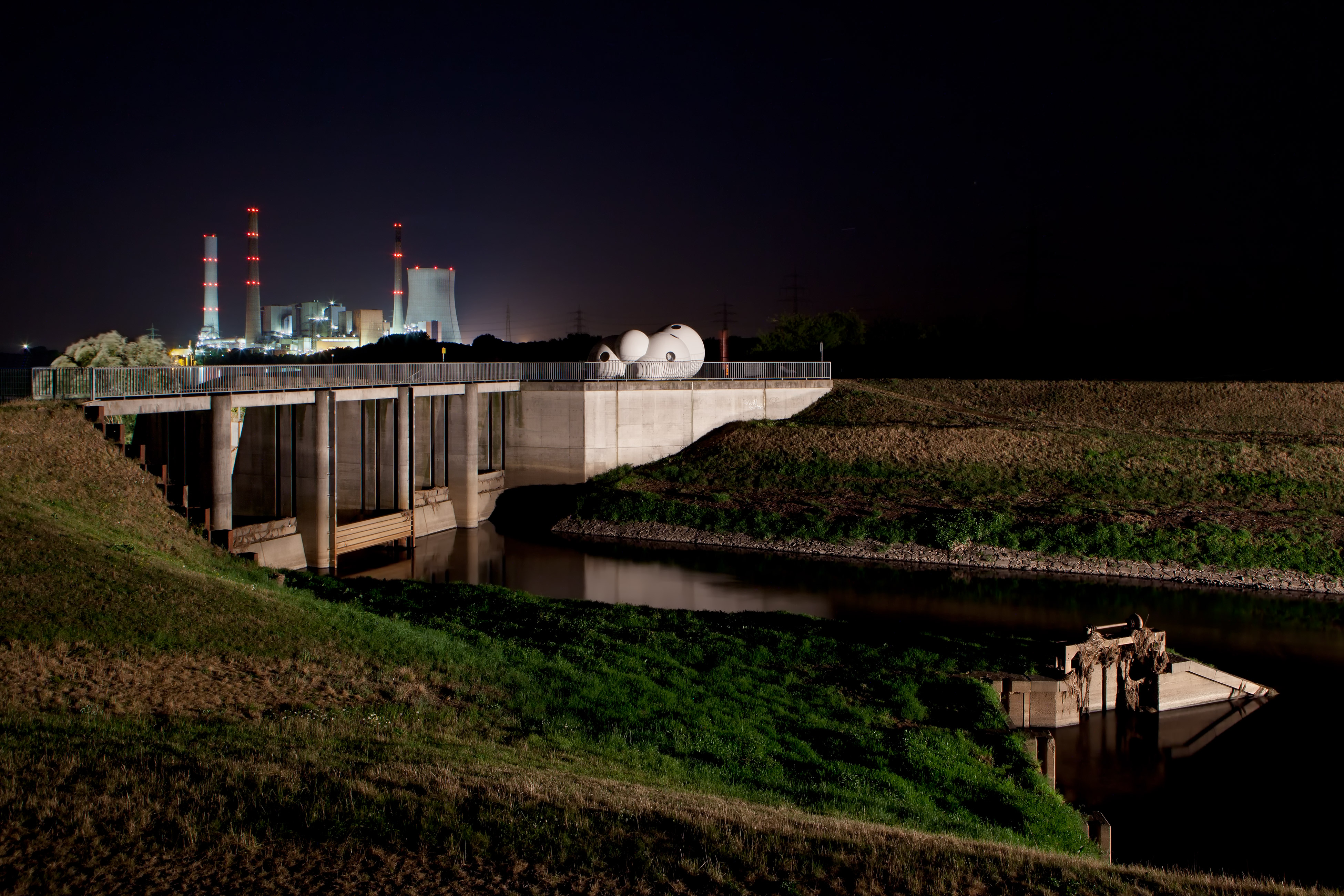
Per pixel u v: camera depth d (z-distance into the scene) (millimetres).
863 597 45375
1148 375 95938
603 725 22969
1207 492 58406
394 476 57219
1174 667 30984
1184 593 46250
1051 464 63438
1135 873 15344
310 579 38438
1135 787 25797
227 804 14555
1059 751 27922
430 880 12812
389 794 15258
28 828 13438
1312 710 31328
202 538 38625
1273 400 77625
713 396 73188
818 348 110438
